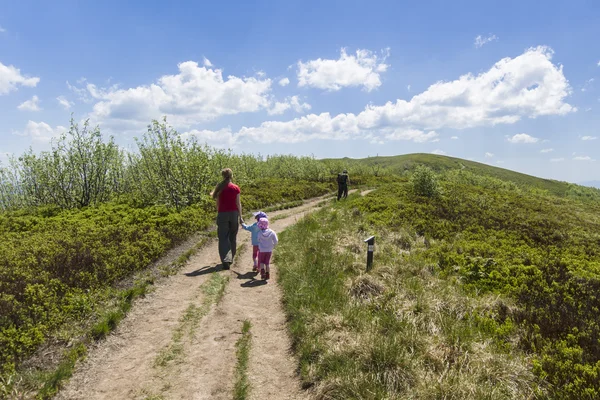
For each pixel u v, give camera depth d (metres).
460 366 4.80
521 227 15.32
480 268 9.23
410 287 7.54
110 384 4.57
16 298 6.48
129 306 6.63
